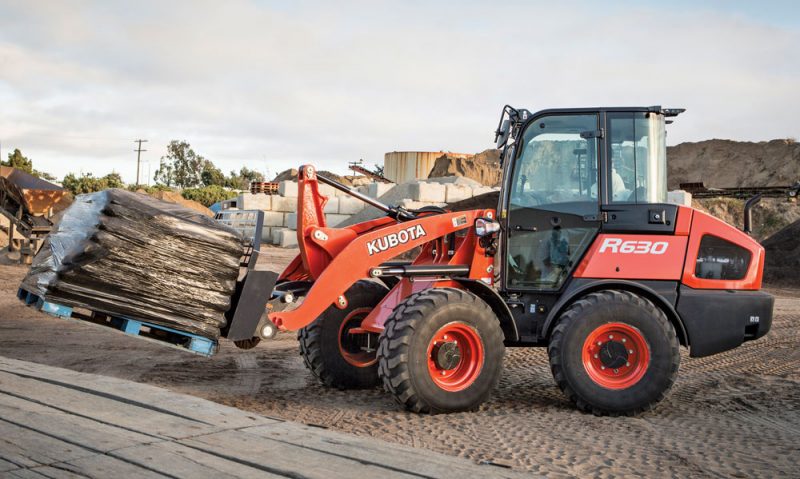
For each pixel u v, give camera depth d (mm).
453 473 3406
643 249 6516
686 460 4855
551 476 4359
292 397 6652
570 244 6629
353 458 3564
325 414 5973
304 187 6555
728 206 33906
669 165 51938
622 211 6551
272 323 6008
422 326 5867
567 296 6422
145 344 9086
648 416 6219
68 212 5875
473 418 5906
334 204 27859
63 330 9953
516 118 6914
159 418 4129
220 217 6648
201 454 3533
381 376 5977
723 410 6527
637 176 6598
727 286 6551
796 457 4992
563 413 6234
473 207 17547
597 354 6270
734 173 49594
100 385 4812
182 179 91500
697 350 6480
